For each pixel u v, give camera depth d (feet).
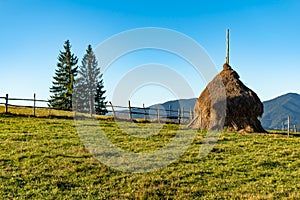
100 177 46.88
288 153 65.21
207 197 41.11
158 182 45.68
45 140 68.44
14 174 45.78
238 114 103.91
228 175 49.85
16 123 90.48
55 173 47.34
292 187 44.68
